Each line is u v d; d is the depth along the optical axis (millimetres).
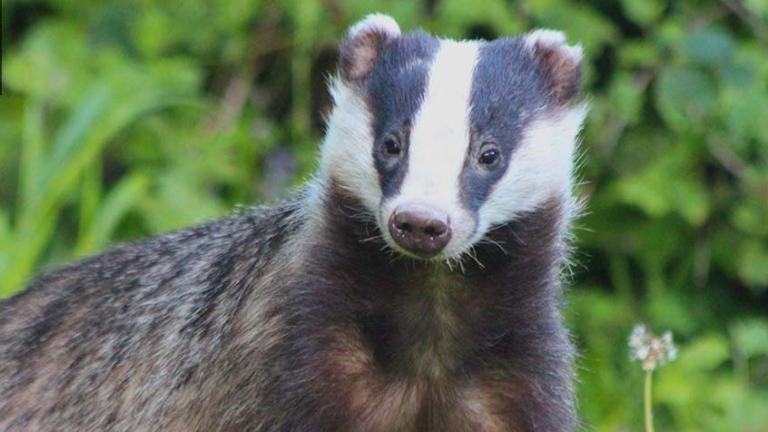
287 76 15570
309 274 8773
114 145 14555
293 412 8711
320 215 8867
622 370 14047
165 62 14508
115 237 13953
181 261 9805
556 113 8938
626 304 14609
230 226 9766
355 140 8703
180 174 14297
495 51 8875
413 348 8789
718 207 14562
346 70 8992
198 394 9305
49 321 10086
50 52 14656
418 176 8125
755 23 14500
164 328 9562
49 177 13352
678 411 13508
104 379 9680
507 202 8633
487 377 8891
